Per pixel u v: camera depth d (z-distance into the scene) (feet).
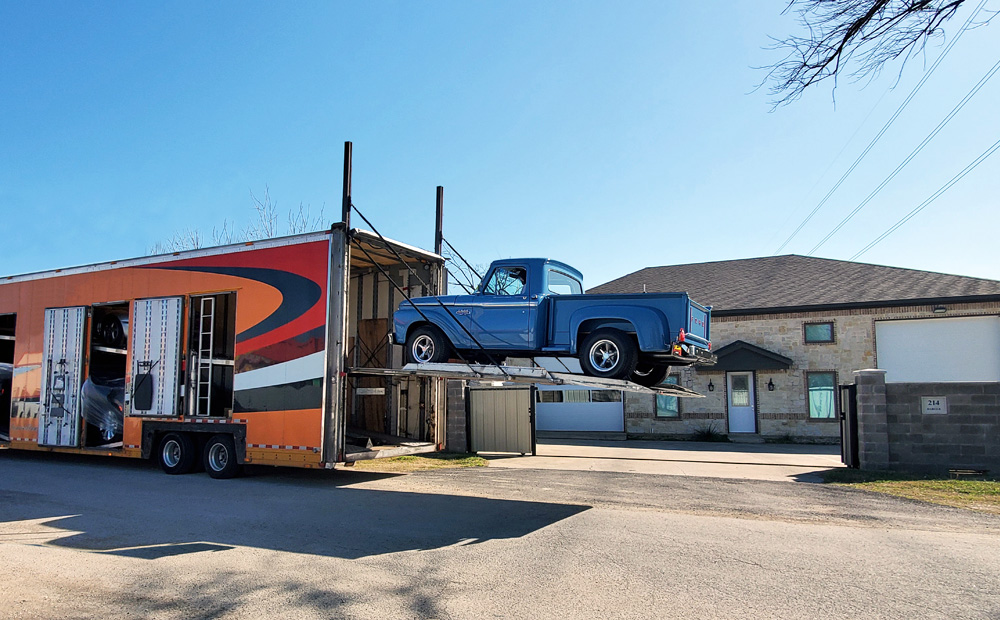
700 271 83.20
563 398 72.33
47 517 23.94
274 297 32.58
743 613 13.80
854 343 63.21
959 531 22.40
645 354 27.02
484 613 13.70
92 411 38.19
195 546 19.45
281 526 22.31
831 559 18.10
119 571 16.72
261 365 32.58
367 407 39.75
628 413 69.41
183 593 14.97
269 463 31.68
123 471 36.91
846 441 41.19
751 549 19.11
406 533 21.21
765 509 26.25
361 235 31.63
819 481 35.01
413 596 14.76
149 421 35.86
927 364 61.11
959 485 33.06
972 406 37.93
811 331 64.85
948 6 18.43
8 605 14.02
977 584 15.93
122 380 37.91
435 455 46.75
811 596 14.90
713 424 66.85
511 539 20.30
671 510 25.76
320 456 30.04
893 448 39.01
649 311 26.08
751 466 42.27
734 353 65.36
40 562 17.56
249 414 32.68
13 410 41.55
